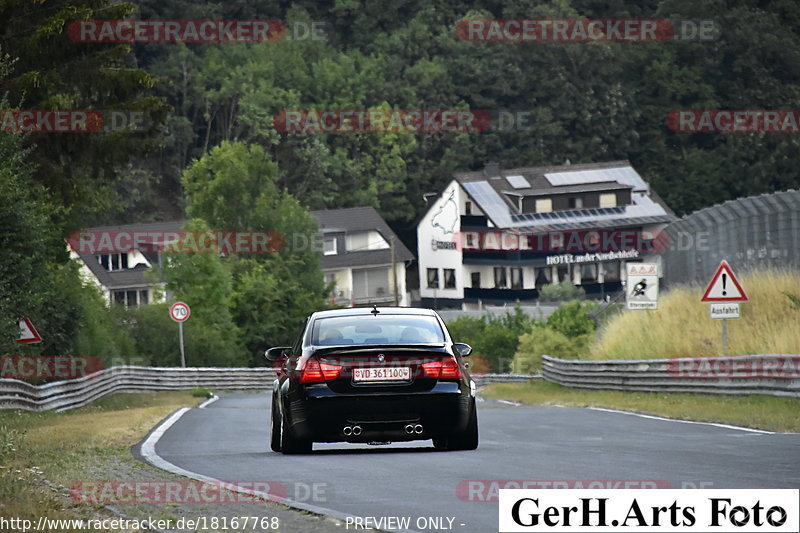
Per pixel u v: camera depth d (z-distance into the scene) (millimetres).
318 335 50250
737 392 89375
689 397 96375
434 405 48250
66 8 130000
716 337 114312
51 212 138750
